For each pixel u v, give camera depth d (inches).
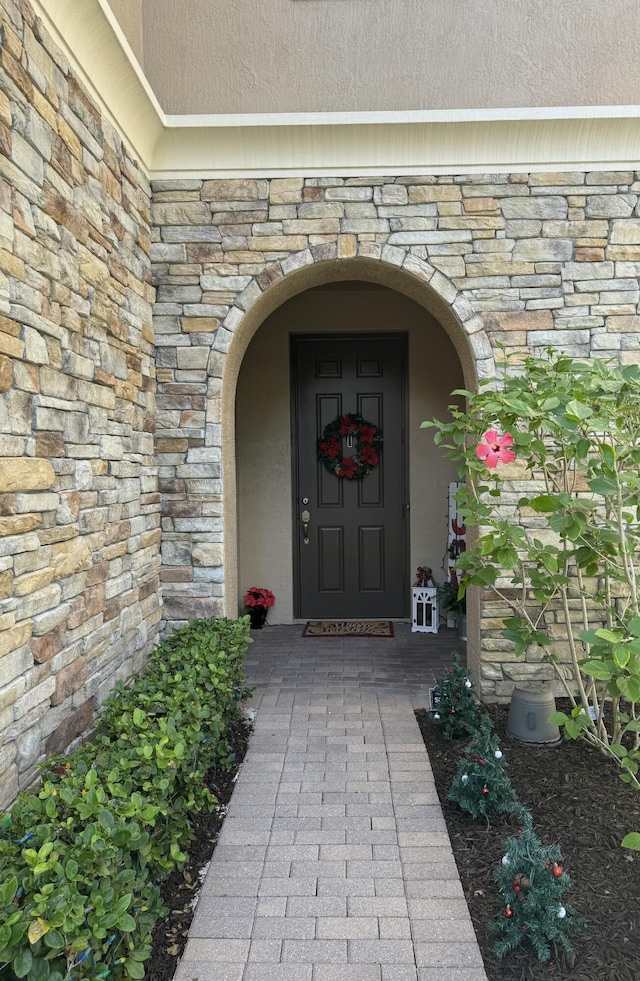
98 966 52.8
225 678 108.1
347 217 133.3
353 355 207.2
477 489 114.9
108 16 91.6
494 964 66.7
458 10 130.5
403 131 128.3
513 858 69.6
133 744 78.3
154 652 119.8
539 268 133.2
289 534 207.3
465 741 118.8
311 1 130.4
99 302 102.0
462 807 92.9
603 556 103.3
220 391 135.3
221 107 131.5
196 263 134.2
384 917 74.3
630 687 79.7
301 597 211.9
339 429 206.8
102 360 103.0
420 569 201.9
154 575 132.5
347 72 131.3
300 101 131.6
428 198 133.0
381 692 146.8
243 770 110.0
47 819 58.7
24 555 75.7
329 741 120.9
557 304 133.4
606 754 109.0
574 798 96.7
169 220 133.3
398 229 133.4
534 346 134.0
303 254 133.7
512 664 136.7
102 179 104.0
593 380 93.8
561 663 136.1
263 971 66.5
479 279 133.7
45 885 48.8
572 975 64.4
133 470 119.4
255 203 133.6
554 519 97.1
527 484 135.3
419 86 131.4
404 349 206.4
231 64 130.9
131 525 117.6
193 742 83.4
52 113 84.1
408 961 67.5
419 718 131.4
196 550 136.9
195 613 137.3
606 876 78.4
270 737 123.0
